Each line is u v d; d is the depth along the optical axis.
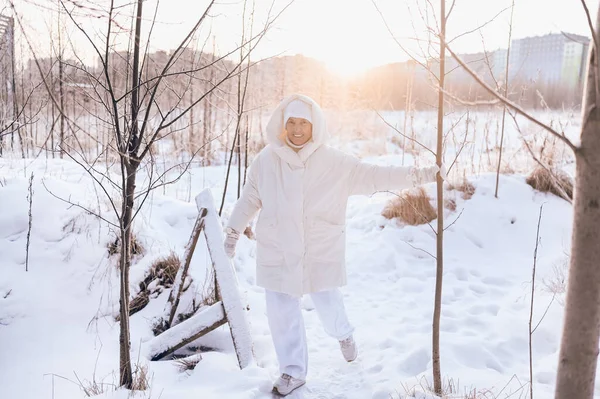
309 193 2.81
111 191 4.64
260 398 2.70
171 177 8.23
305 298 4.38
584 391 1.37
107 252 3.91
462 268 5.05
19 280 3.53
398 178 2.71
